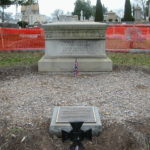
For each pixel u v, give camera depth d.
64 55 5.89
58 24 5.73
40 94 4.26
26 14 44.62
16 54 9.65
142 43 10.84
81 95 4.21
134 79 5.28
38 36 10.88
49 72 5.86
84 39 5.83
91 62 5.83
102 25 5.76
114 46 10.91
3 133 2.85
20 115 3.33
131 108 3.60
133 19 30.50
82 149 2.65
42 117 3.25
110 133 2.88
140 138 2.82
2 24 15.61
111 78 5.34
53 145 2.75
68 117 3.06
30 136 2.82
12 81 5.14
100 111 3.46
